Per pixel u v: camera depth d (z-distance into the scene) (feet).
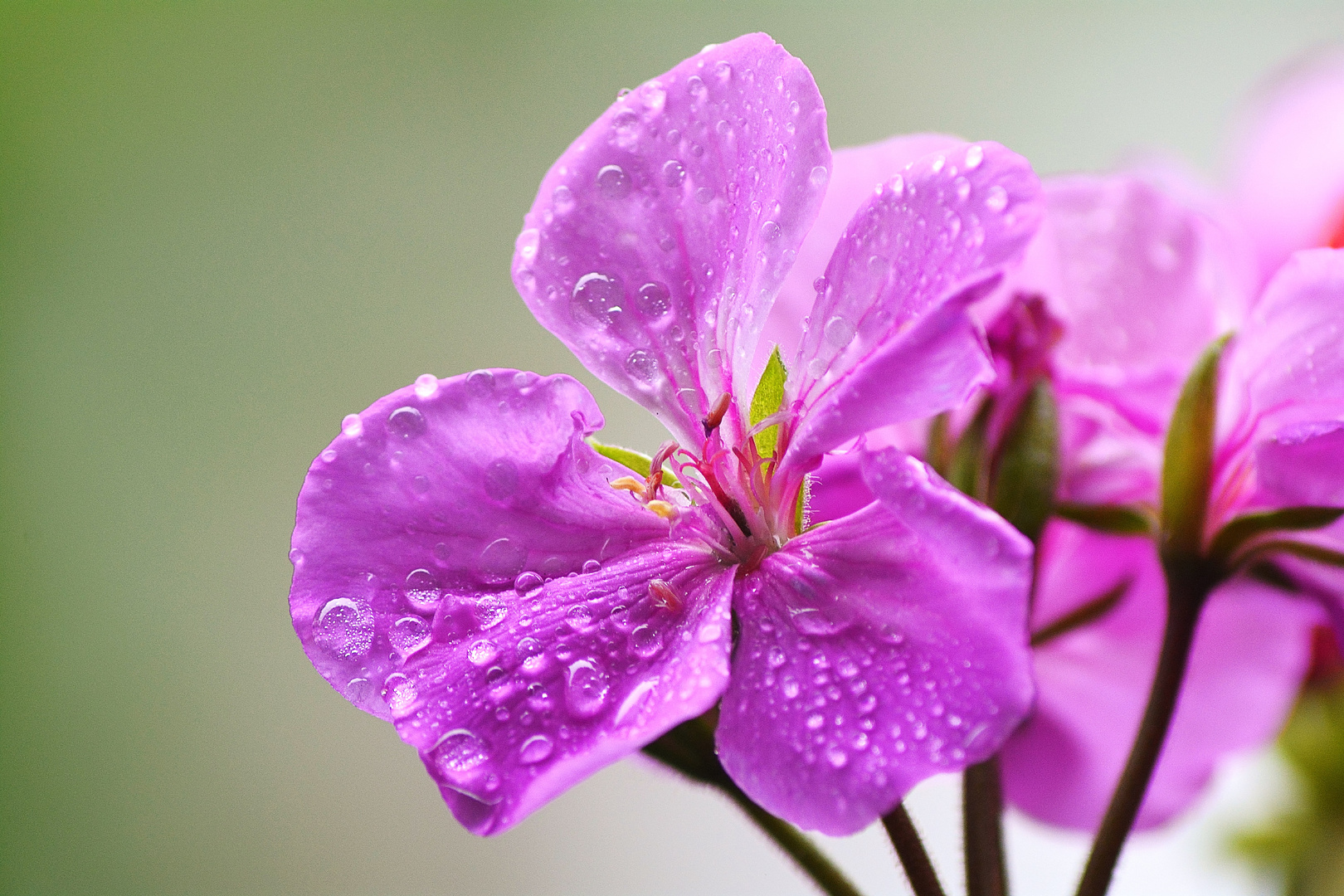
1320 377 0.62
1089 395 0.66
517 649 0.60
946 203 0.59
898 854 0.61
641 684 0.60
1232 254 0.68
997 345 0.65
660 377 0.63
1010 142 1.25
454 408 0.61
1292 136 0.76
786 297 0.65
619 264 0.63
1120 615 0.70
